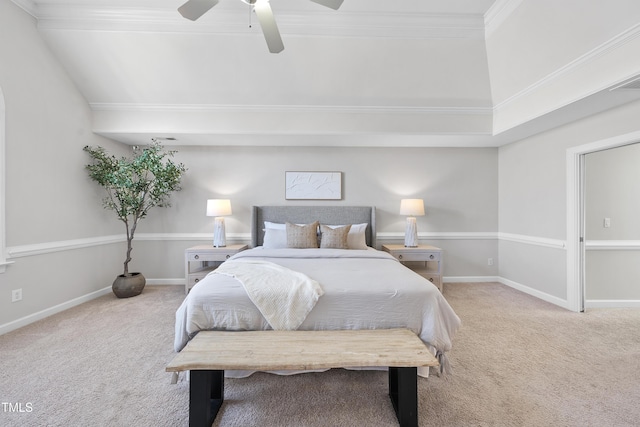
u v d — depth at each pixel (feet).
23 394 5.79
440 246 14.79
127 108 11.96
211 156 14.47
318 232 13.20
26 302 9.29
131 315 10.12
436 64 10.97
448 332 6.70
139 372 6.59
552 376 6.46
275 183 14.57
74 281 11.15
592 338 8.33
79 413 5.27
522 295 12.51
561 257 11.08
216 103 11.98
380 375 6.57
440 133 12.31
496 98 11.77
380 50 10.64
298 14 10.02
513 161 13.69
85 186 11.69
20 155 9.11
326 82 11.43
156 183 12.45
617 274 11.14
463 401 5.65
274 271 7.72
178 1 9.64
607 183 11.08
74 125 11.15
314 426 5.04
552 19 8.14
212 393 5.52
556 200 11.27
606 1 6.88
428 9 9.89
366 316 6.36
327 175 14.56
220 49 10.55
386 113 12.28
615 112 8.96
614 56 7.38
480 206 14.83
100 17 9.92
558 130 11.12
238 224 14.52
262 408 5.49
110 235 13.14
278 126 12.21
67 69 10.77
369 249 12.49
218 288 6.51
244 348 5.21
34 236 9.55
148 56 10.62
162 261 14.42
